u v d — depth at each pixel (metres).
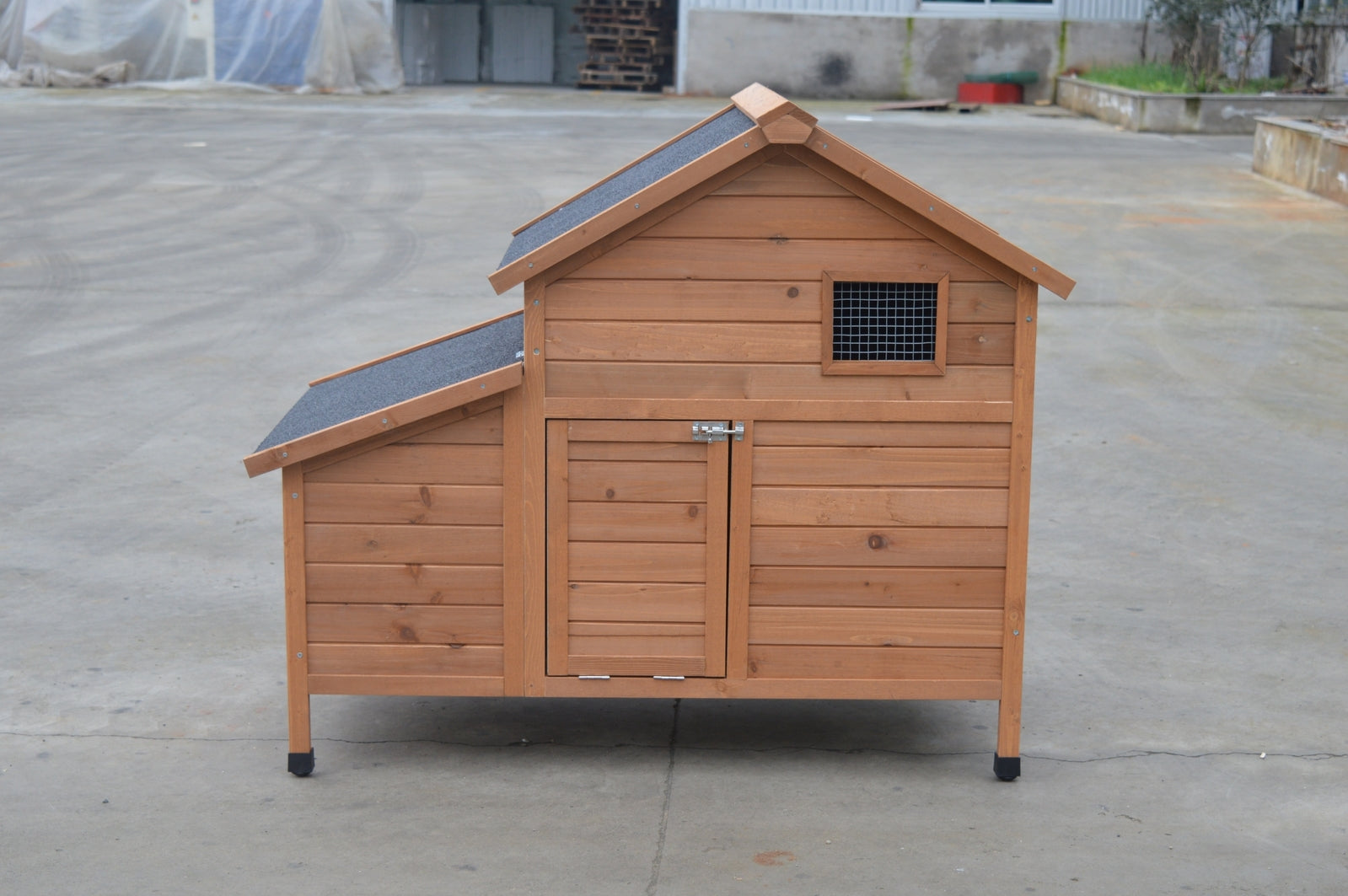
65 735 4.25
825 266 3.83
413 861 3.54
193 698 4.54
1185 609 5.43
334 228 12.73
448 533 3.93
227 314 9.82
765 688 4.01
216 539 6.00
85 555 5.77
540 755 4.21
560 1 28.67
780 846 3.64
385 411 3.79
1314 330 9.79
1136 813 3.87
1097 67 25.03
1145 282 11.08
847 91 25.28
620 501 3.93
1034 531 6.27
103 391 8.07
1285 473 7.04
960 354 3.88
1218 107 20.56
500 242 12.18
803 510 3.94
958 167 16.47
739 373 3.88
